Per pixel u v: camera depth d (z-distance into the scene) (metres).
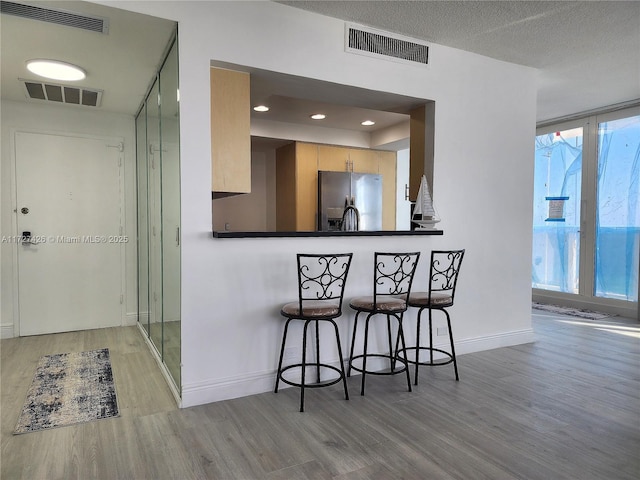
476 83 3.71
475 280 3.77
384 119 5.41
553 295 5.93
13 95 3.85
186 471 1.94
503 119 3.88
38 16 2.40
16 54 2.93
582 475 1.92
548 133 5.98
